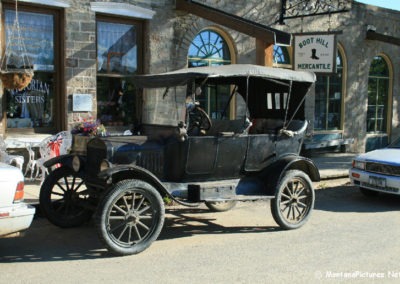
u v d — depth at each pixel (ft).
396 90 56.34
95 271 16.93
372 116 55.01
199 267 17.44
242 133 22.08
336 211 27.35
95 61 33.37
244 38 41.83
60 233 21.98
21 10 30.50
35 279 16.10
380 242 20.86
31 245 20.08
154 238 19.15
